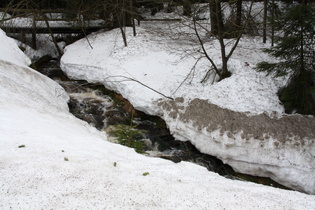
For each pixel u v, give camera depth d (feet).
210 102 24.52
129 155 14.53
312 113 22.84
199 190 10.82
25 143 14.33
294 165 18.99
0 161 12.19
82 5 44.96
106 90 36.58
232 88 27.20
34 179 10.94
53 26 48.06
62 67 42.27
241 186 11.76
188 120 23.59
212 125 21.93
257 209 9.67
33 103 23.81
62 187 10.48
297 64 22.97
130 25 48.67
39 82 30.37
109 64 36.68
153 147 24.91
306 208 9.92
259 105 24.53
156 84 30.63
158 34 45.37
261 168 20.62
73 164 12.37
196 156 23.73
